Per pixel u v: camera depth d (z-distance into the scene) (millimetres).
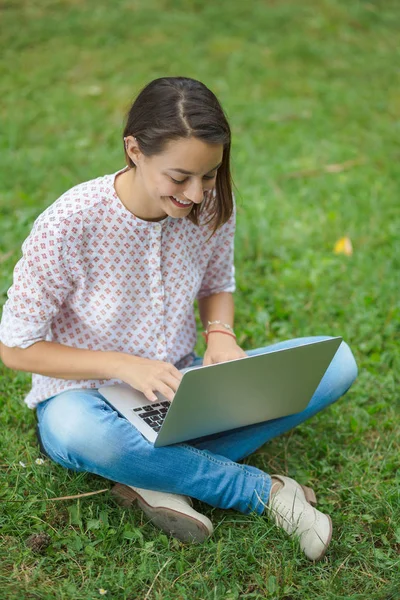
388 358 3566
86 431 2438
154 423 2484
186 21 7637
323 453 3008
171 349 2736
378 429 3127
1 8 7555
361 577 2414
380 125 5969
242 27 7617
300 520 2473
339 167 5363
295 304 3900
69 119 5840
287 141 5730
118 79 6484
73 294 2543
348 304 3977
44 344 2539
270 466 2904
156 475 2449
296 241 4508
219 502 2535
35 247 2404
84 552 2451
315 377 2613
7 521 2553
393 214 4797
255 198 4883
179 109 2201
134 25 7500
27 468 2754
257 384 2467
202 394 2336
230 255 2869
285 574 2363
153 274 2553
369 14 8125
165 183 2277
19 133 5539
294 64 7039
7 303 2527
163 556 2428
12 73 6469
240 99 6312
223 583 2359
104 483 2709
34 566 2398
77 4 7805
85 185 2486
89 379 2572
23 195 4680
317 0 8305
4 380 3268
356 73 6945
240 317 3834
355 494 2756
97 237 2461
